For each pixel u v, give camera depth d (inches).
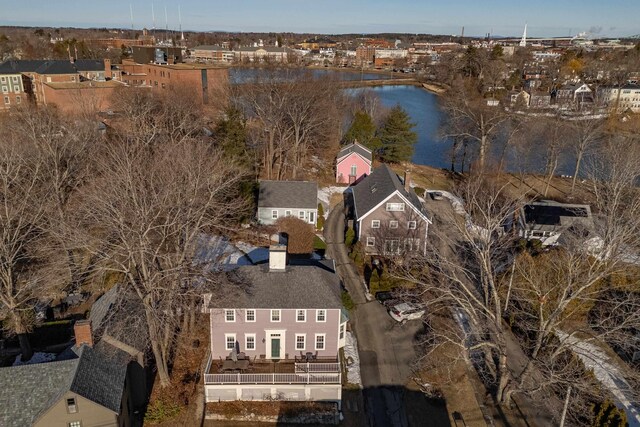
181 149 1780.3
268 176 2829.7
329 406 1286.9
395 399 1323.8
